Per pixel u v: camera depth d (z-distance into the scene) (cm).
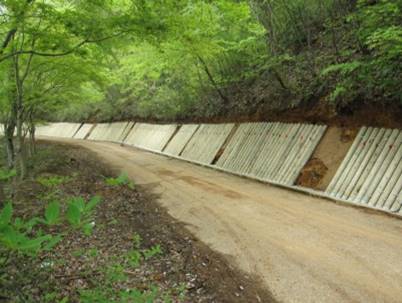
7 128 1292
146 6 698
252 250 564
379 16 778
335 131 1040
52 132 4600
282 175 1117
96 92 1834
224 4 892
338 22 1230
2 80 1112
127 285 426
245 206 844
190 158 1786
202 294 423
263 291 433
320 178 989
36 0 715
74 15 661
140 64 1509
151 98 2495
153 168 1524
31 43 802
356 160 897
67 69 1132
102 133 3469
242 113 1573
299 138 1145
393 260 501
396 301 398
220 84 1773
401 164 782
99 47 879
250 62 1491
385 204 764
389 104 871
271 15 1405
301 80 1257
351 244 568
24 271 324
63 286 390
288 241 596
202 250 572
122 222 705
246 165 1322
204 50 1149
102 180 1148
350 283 442
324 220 707
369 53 991
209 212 803
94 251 452
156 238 626
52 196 819
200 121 1977
